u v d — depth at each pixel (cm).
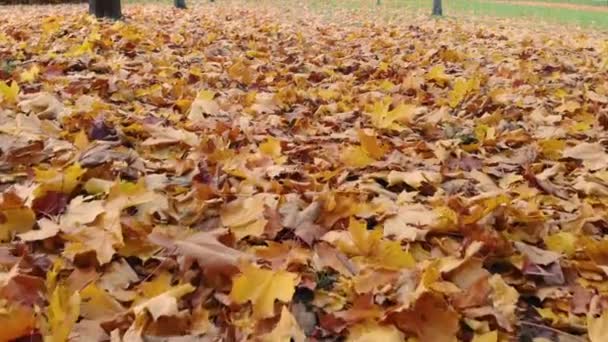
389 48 689
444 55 627
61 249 205
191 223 224
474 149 326
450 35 921
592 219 242
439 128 363
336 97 432
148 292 186
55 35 640
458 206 236
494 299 189
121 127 313
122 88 404
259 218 220
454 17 1786
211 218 226
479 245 203
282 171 269
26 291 174
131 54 550
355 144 322
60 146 278
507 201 236
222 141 305
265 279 182
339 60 587
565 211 258
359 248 207
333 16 1519
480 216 223
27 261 192
